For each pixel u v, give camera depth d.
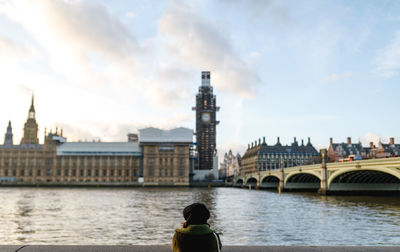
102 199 78.00
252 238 27.94
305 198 82.31
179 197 88.56
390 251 6.13
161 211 49.03
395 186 94.00
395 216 42.81
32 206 57.16
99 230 31.50
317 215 44.06
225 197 89.31
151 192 125.00
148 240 26.91
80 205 59.78
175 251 5.43
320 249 6.28
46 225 34.53
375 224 35.78
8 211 48.47
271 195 101.06
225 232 30.70
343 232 30.78
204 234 5.28
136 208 54.00
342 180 91.44
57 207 55.38
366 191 92.75
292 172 116.31
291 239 27.56
